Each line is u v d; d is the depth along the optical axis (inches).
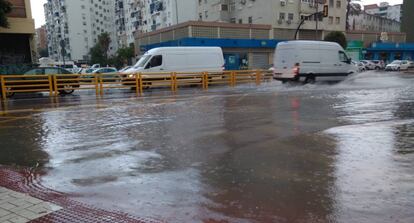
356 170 217.2
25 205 171.5
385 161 233.6
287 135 318.0
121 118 431.2
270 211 164.4
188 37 1710.1
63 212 163.9
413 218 154.3
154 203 175.3
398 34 2669.8
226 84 1004.6
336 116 420.8
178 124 382.3
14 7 987.9
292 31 2114.9
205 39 1713.8
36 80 747.4
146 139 313.3
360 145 275.6
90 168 233.8
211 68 962.7
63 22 4468.5
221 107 513.3
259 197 180.4
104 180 209.9
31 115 476.7
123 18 4109.3
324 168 222.2
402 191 183.5
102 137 327.0
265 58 1961.1
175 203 175.2
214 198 180.4
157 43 1974.7
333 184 195.3
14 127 391.5
